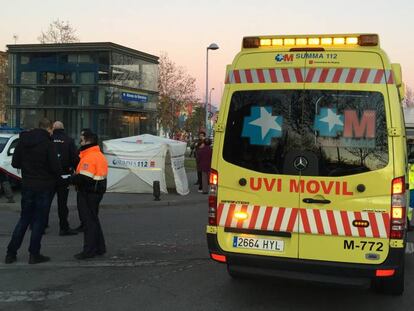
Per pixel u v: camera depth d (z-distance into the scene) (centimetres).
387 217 457
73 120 2395
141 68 2573
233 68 504
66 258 727
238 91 501
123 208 1262
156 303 532
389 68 465
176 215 1158
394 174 456
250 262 488
